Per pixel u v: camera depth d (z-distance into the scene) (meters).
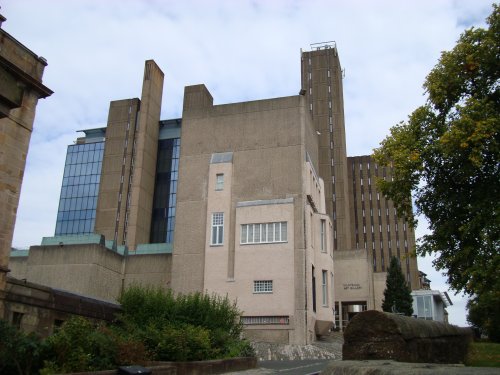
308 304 39.16
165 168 91.31
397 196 22.44
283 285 39.12
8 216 18.95
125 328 21.64
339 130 97.25
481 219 18.75
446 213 20.97
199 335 20.91
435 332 13.05
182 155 45.84
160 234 87.38
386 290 65.62
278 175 42.59
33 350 13.55
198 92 64.62
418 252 21.44
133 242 80.56
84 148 102.56
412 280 110.56
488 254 18.70
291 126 43.81
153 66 91.88
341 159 95.44
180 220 43.91
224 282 40.62
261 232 41.09
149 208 87.25
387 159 23.11
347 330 11.08
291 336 37.59
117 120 96.00
